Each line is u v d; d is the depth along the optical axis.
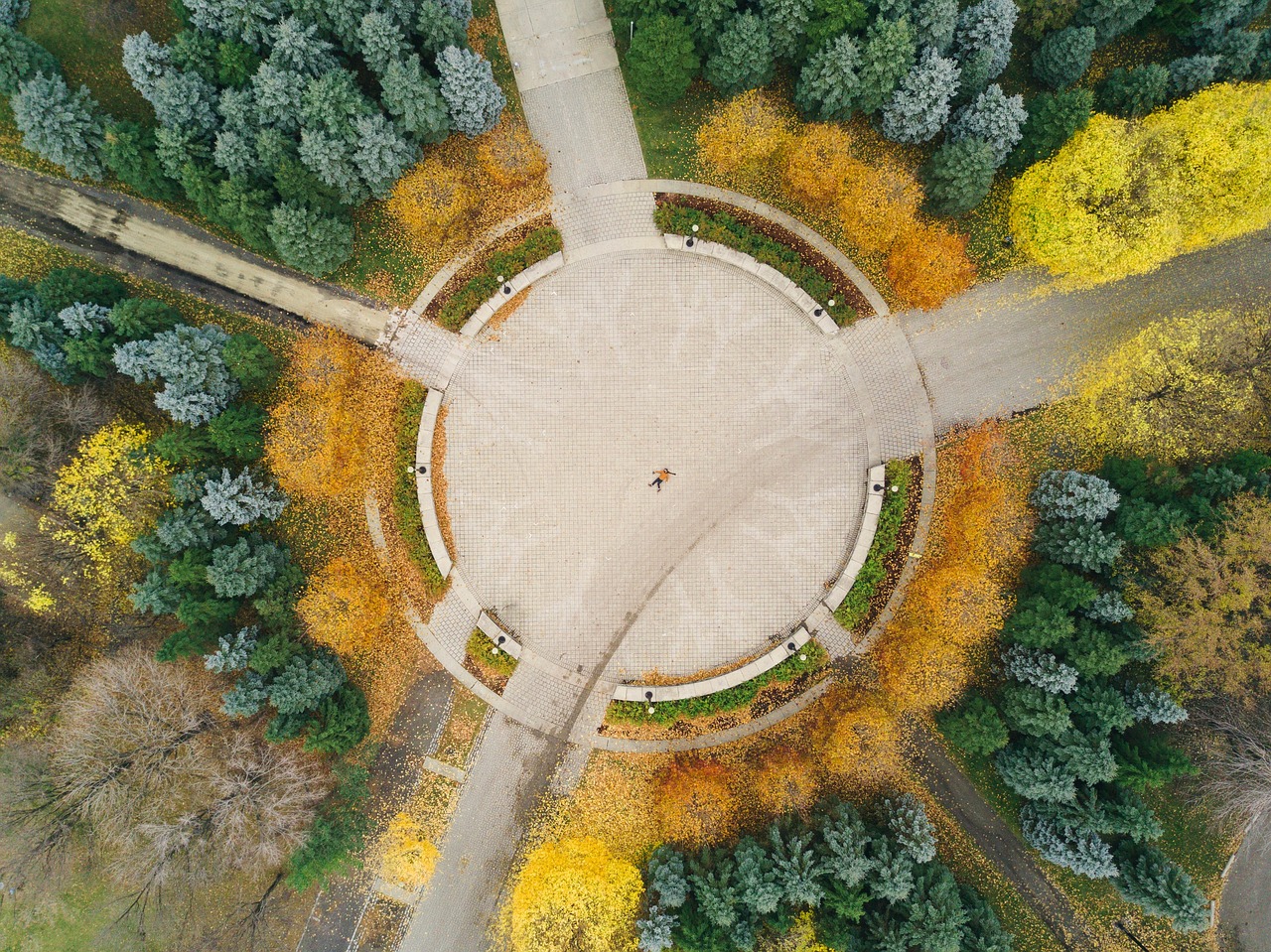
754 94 40.09
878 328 42.41
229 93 35.84
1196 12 38.69
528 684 42.56
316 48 36.22
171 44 39.00
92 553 39.06
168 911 41.28
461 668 42.66
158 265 42.12
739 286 42.31
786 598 42.44
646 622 42.56
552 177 42.16
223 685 39.66
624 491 42.56
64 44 40.31
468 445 42.50
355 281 42.16
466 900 42.44
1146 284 42.50
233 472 40.06
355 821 40.41
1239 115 35.03
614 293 42.34
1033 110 38.09
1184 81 38.62
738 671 42.09
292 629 39.56
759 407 42.56
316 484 40.84
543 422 42.56
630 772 42.50
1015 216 39.50
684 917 38.59
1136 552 38.50
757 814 41.66
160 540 37.56
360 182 39.22
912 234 40.31
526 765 42.53
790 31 37.16
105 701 37.69
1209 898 41.88
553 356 42.44
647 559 42.56
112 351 38.34
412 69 36.22
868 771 41.62
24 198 41.59
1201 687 38.31
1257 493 37.94
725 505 42.50
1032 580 40.03
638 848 41.72
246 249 42.12
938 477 42.47
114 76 40.69
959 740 39.81
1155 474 39.88
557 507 42.56
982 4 37.69
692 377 42.47
